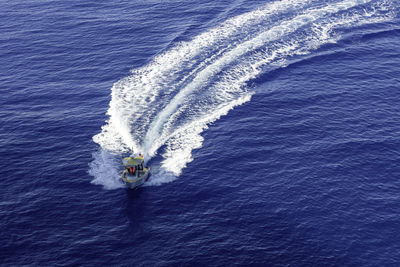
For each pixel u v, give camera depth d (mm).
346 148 89625
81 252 69875
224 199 79250
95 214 76750
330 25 128875
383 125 95500
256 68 113250
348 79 109688
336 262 68000
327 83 108438
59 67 116812
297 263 68000
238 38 124188
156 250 70312
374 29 127438
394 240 71188
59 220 75562
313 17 131750
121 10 143375
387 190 80250
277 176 83688
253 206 77625
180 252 69938
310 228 73438
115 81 110625
